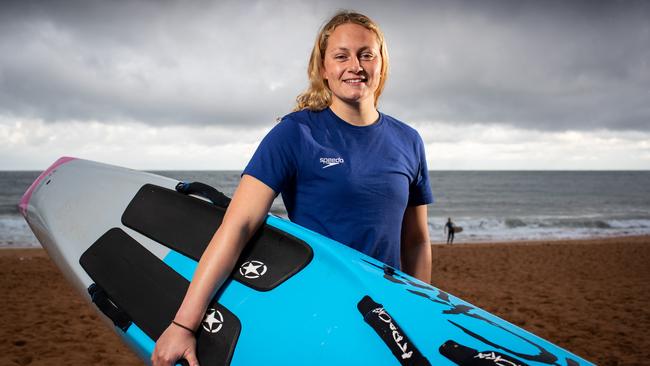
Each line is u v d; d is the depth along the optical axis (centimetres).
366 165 162
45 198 267
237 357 152
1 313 646
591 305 750
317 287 165
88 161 281
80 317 629
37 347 503
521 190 7344
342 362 147
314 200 165
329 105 171
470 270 1129
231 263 150
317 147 160
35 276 960
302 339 154
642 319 667
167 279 191
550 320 658
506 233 2644
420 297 167
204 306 147
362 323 154
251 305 163
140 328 184
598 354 522
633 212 4100
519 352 147
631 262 1298
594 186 8544
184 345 143
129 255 209
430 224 2984
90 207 244
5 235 2048
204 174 11244
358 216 165
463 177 11969
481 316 169
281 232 178
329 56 164
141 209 227
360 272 166
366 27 165
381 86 179
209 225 200
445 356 144
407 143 176
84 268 218
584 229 2828
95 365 455
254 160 155
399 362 143
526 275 1058
